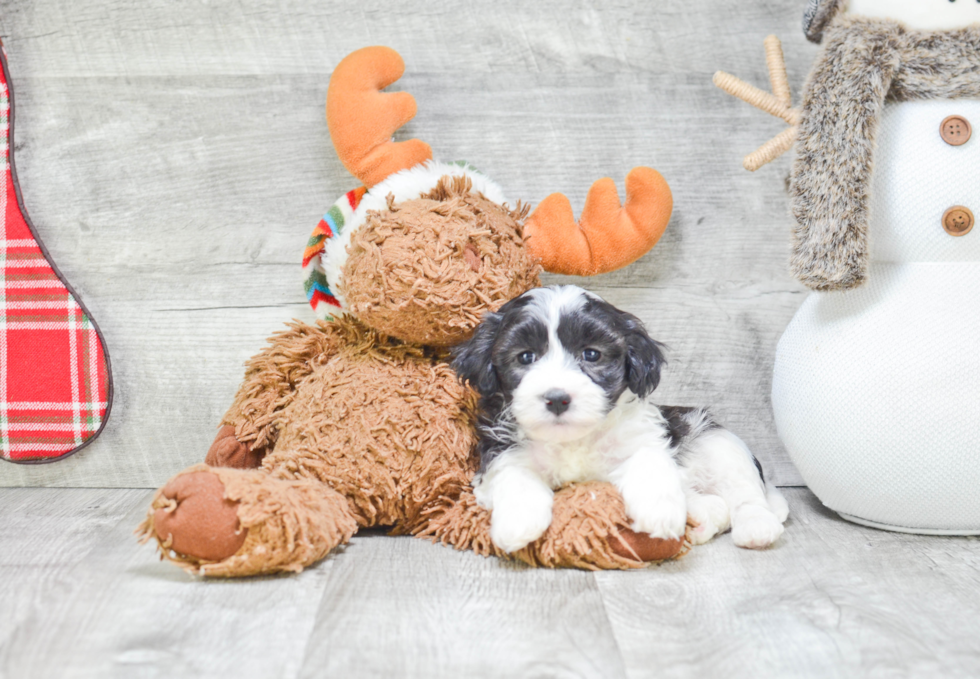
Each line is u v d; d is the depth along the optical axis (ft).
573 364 4.51
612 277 6.44
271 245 6.45
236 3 6.28
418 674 3.30
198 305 6.49
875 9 4.94
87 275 6.48
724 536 5.20
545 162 6.40
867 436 4.88
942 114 4.82
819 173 4.79
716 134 6.41
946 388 4.72
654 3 6.34
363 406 4.93
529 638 3.63
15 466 6.56
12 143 6.26
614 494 4.55
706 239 6.47
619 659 3.44
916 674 3.34
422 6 6.30
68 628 3.70
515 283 5.06
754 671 3.35
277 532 4.11
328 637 3.61
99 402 6.41
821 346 5.10
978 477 4.77
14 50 6.31
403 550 4.83
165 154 6.39
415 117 6.34
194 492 4.06
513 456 4.80
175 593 4.10
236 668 3.34
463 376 4.77
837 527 5.38
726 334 6.53
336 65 6.30
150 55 6.31
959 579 4.40
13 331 6.34
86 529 5.30
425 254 4.74
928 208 4.83
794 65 6.41
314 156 6.39
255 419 5.41
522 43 6.33
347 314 5.44
